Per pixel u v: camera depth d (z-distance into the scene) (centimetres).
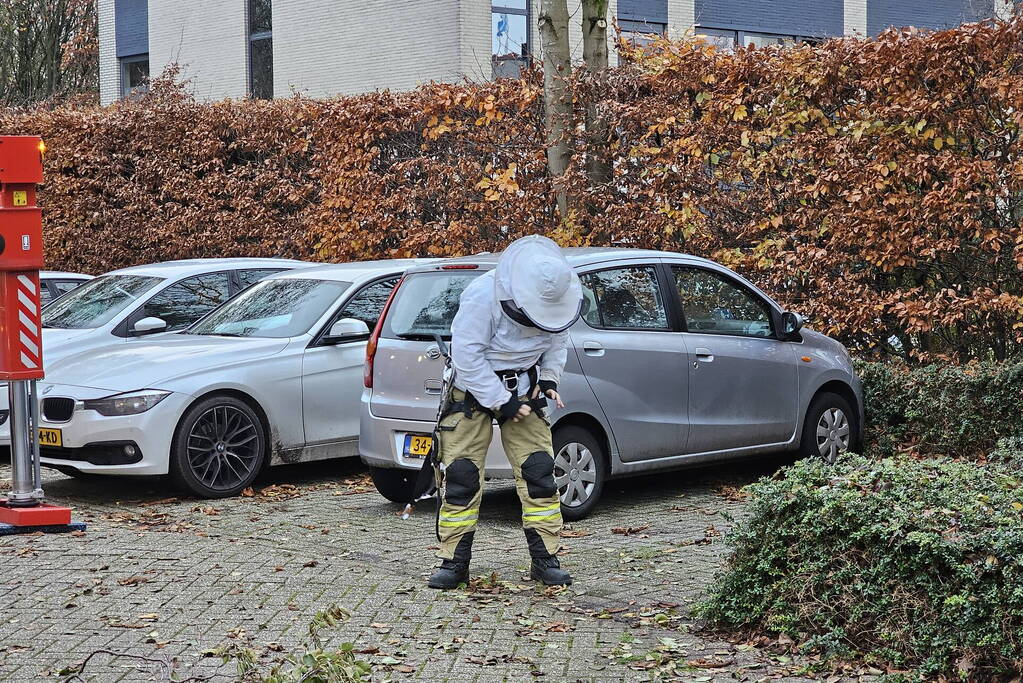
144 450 891
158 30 2700
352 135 1482
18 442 804
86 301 1167
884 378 1030
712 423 894
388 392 844
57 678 522
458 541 660
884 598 518
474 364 643
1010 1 1127
